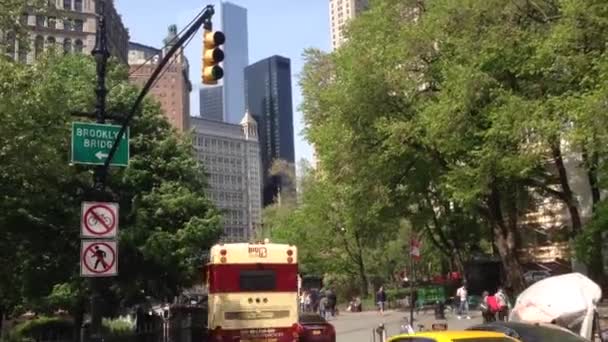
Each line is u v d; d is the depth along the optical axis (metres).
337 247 62.19
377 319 39.50
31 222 22.20
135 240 24.41
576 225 26.28
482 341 8.95
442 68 24.06
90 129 15.08
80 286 23.52
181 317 25.59
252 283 20.98
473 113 22.66
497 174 21.94
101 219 13.88
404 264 61.56
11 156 15.92
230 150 140.12
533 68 20.34
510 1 21.03
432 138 23.12
